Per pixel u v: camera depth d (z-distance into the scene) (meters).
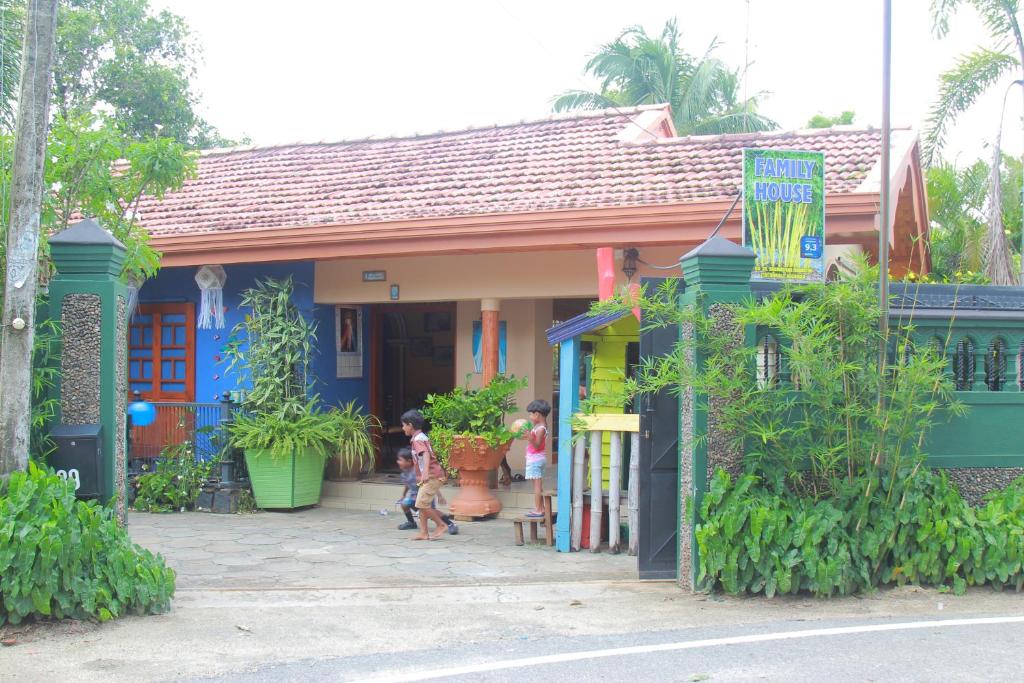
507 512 11.47
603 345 10.24
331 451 12.40
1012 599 6.82
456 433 11.06
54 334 7.16
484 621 6.43
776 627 6.10
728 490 6.93
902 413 6.82
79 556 6.12
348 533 10.30
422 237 11.47
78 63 23.22
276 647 5.79
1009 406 7.63
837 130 11.78
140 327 13.86
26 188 6.54
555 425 13.41
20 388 6.46
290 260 12.44
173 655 5.59
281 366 12.55
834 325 6.92
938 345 7.51
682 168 11.62
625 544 9.16
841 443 6.93
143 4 24.75
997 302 7.69
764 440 6.74
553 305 13.40
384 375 14.77
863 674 5.06
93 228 7.27
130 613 6.44
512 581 7.76
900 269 14.55
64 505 6.17
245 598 7.09
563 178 12.13
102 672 5.26
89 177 9.35
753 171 8.06
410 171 13.81
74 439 6.96
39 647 5.68
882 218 7.14
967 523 7.05
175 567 8.45
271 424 11.79
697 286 7.11
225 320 13.34
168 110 24.53
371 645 5.85
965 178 16.44
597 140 13.45
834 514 6.80
